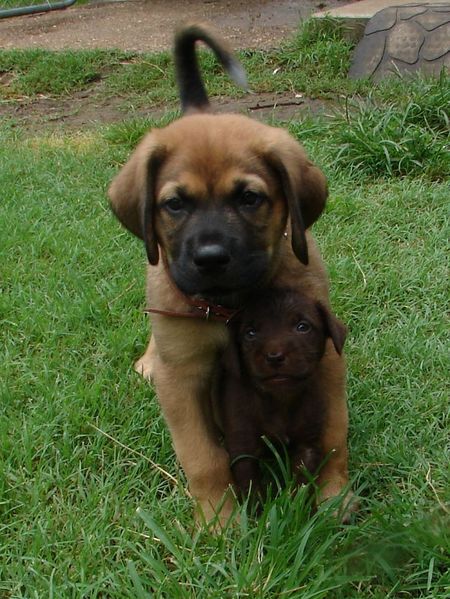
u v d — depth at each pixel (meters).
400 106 1.96
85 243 1.57
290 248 1.04
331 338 0.96
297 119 2.06
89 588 0.88
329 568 0.88
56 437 1.12
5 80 2.70
